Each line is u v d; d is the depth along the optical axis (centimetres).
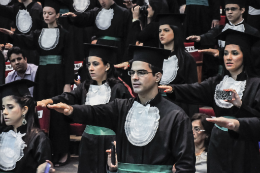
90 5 867
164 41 646
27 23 831
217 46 784
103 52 566
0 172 428
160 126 343
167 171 337
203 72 830
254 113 396
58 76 712
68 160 712
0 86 452
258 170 441
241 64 449
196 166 523
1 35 905
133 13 850
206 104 472
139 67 352
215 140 455
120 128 360
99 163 534
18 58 708
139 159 341
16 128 451
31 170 425
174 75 627
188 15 869
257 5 773
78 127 761
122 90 557
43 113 670
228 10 724
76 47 865
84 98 569
